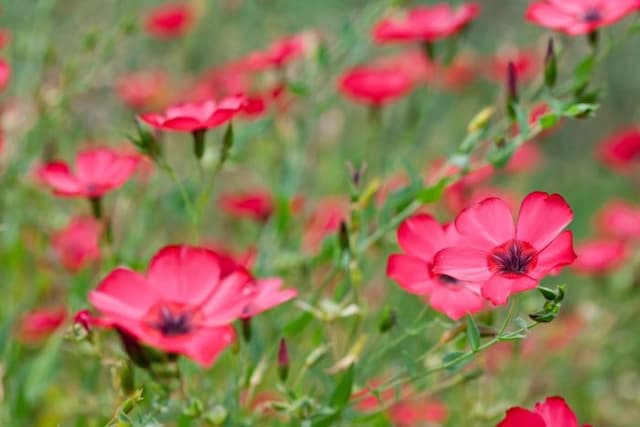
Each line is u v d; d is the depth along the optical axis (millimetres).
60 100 1006
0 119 1012
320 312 881
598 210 1299
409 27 970
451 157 933
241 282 829
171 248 830
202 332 819
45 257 981
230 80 1086
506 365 985
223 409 847
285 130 1015
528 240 823
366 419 868
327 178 1102
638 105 1502
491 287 810
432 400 1001
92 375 908
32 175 1002
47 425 946
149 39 1191
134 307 825
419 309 970
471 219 828
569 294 1140
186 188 963
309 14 1187
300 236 985
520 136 904
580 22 910
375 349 932
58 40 1129
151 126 878
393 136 1089
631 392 1091
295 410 849
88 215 1025
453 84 1177
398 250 965
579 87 917
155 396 838
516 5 1416
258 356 875
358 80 999
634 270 1058
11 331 936
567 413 809
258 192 1086
